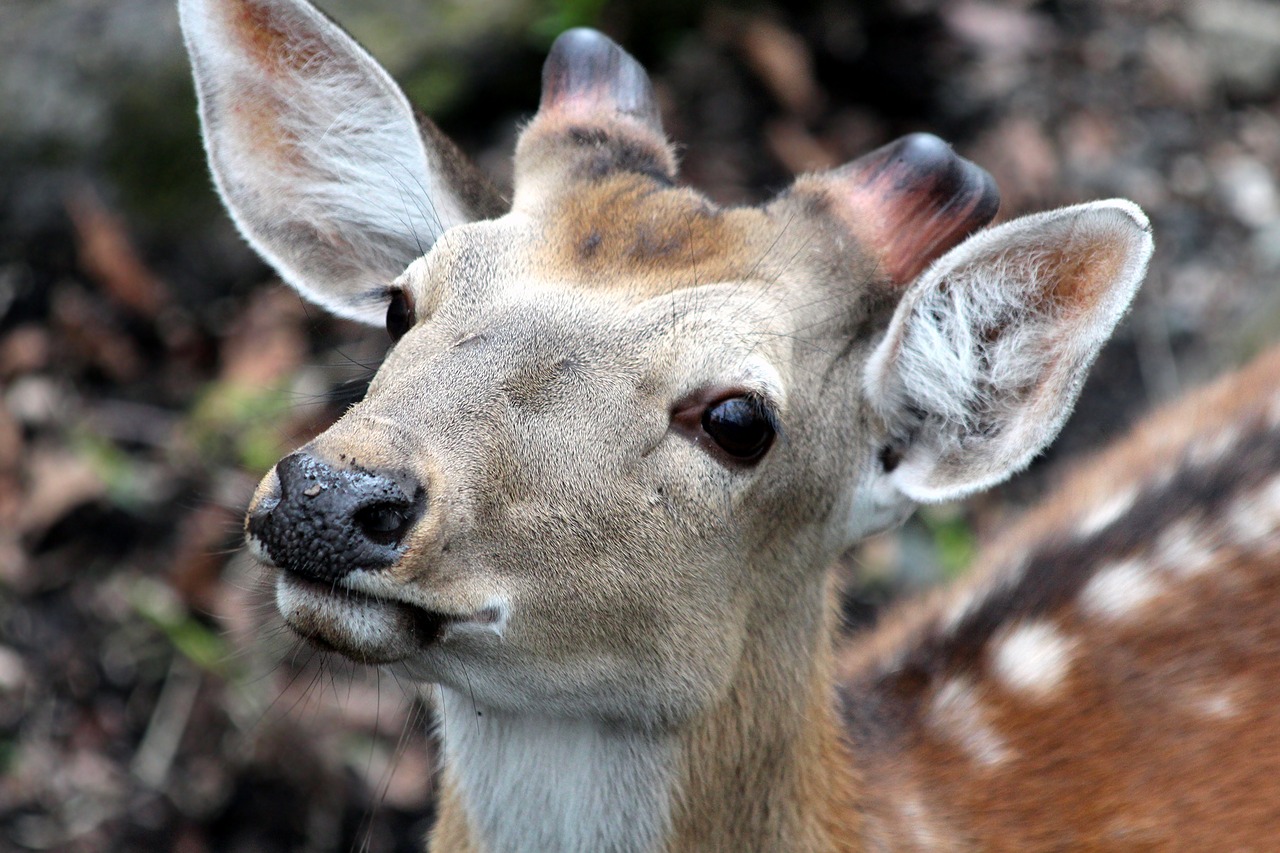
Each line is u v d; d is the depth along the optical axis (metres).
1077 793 7.13
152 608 10.16
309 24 6.27
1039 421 5.68
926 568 11.11
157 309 11.80
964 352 5.84
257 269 12.02
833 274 5.89
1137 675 7.48
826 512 6.03
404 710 9.91
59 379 11.40
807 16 14.37
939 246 5.99
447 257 5.71
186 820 9.58
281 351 11.31
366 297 6.76
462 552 5.13
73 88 12.04
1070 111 14.59
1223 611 7.66
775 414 5.59
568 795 5.92
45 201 11.91
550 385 5.34
